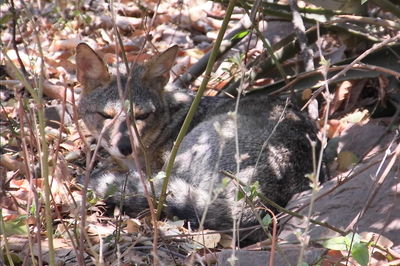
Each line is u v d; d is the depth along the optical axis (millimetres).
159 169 10805
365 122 11398
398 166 8297
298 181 9555
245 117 10133
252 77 11945
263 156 9414
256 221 8742
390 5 10453
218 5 17141
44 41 15180
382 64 10961
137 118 10289
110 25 16094
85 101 10586
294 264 7207
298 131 10016
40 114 6109
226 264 7195
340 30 11578
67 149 11336
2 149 11250
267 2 11359
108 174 9766
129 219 8789
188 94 11203
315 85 10617
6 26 15148
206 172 9477
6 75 13789
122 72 10688
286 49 11836
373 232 7832
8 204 9477
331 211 8430
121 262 7578
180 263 7742
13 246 8148
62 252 8000
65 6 16688
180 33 16062
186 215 8875
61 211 9062
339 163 10477
